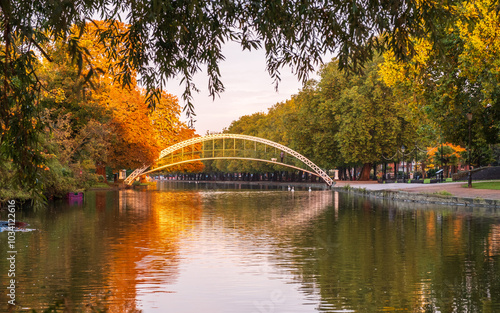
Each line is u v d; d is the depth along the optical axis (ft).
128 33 32.71
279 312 33.32
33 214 102.12
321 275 44.24
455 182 197.47
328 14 30.63
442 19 31.81
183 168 407.64
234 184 431.43
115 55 33.09
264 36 31.27
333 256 53.52
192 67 32.81
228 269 46.83
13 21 27.35
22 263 49.47
